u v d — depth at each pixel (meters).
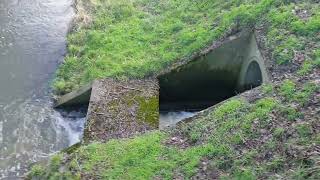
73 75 14.94
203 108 14.28
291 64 11.80
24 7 18.28
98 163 10.45
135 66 14.18
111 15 17.22
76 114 13.91
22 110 13.84
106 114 12.30
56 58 15.93
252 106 10.79
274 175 8.85
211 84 14.23
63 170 10.52
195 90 14.26
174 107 14.24
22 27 17.19
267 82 11.61
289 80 11.11
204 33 14.39
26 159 12.26
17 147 12.62
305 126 9.55
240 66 13.95
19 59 15.75
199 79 14.06
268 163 9.16
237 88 14.29
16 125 13.30
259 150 9.59
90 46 15.80
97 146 10.98
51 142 12.88
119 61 14.69
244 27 13.72
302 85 10.83
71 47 16.00
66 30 17.27
